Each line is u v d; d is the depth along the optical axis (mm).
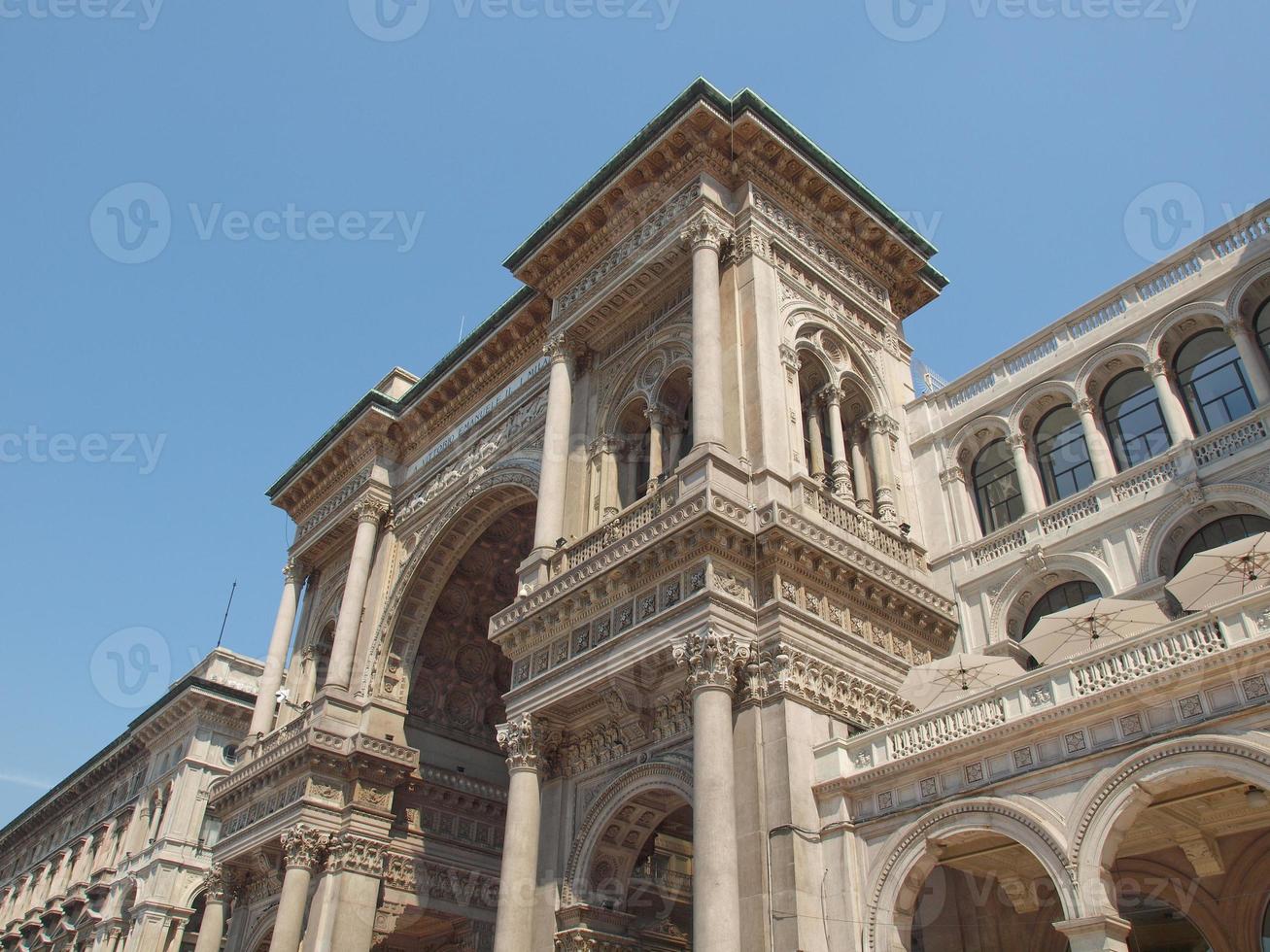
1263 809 18688
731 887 19078
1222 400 24438
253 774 36938
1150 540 23594
